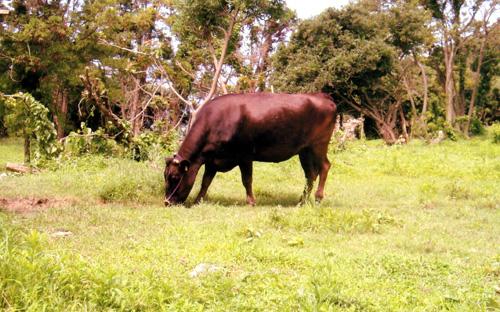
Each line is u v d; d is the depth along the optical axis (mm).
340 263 6441
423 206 11805
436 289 5645
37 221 7824
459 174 18234
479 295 5434
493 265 6566
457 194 13242
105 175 11805
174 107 33875
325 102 11773
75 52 30000
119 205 10195
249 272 5723
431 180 16594
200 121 11109
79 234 7297
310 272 5953
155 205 10797
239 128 10992
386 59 38750
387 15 40750
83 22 29906
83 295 4449
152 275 5125
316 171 12102
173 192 10828
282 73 40219
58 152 15484
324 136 11867
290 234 8188
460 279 6023
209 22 20844
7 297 4152
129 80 33812
